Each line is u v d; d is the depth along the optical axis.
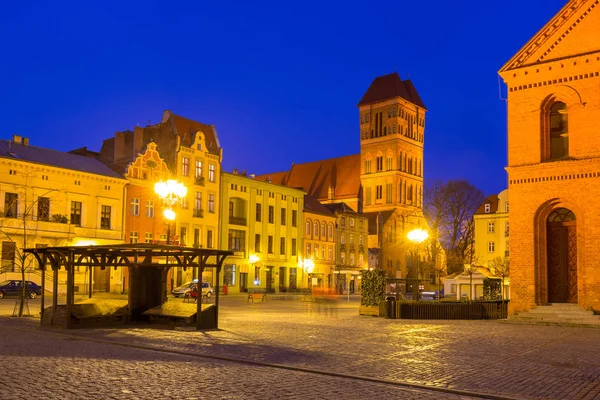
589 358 16.67
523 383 12.77
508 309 30.75
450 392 11.80
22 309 30.02
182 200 68.50
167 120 70.12
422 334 22.86
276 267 81.81
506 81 31.98
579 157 29.55
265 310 39.34
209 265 24.39
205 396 10.84
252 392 11.30
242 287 76.25
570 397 11.49
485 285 37.44
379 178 126.94
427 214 75.69
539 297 30.06
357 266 100.31
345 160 135.88
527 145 31.09
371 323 28.11
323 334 22.33
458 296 50.00
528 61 31.48
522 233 30.72
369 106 131.62
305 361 15.27
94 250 24.53
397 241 118.88
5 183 51.66
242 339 20.28
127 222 61.84
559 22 30.64
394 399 11.01
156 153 65.56
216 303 24.58
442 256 79.69
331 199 131.00
